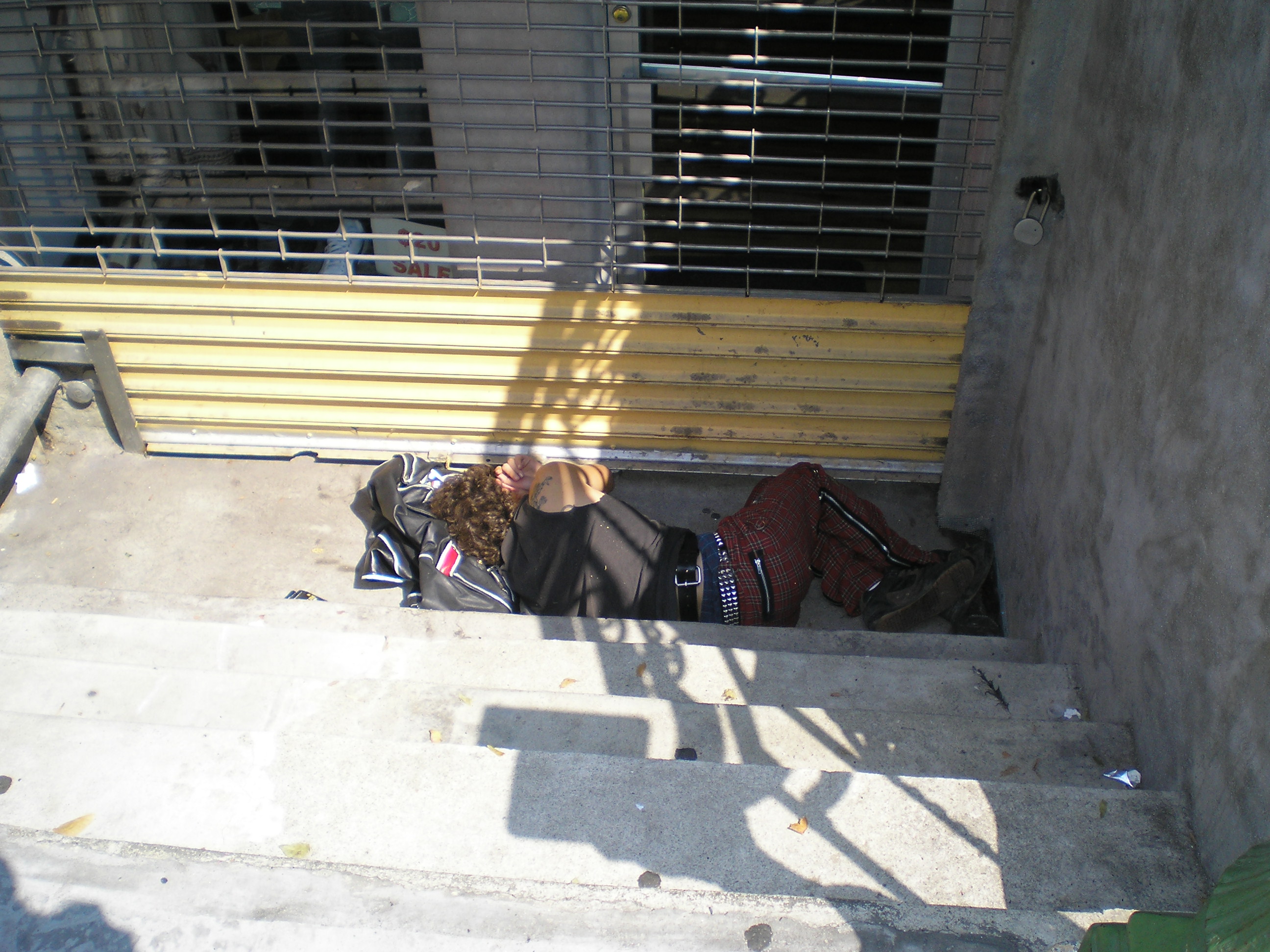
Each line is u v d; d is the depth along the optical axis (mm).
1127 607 2658
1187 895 2053
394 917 1781
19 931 1743
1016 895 2033
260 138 4141
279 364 4367
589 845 2090
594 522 3516
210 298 4207
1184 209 2381
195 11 3807
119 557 4160
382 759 2234
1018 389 3877
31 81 3926
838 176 4414
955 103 3648
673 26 4152
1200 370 2256
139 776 2199
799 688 2996
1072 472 3186
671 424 4367
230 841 2084
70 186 4027
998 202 3484
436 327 4203
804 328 4004
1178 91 2426
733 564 3475
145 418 4590
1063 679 3031
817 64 3461
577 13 3619
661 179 3676
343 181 4188
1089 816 2176
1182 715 2295
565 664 3062
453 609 3645
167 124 3824
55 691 2732
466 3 3645
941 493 4242
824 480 3822
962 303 3826
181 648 3094
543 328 4152
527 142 3938
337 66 3867
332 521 4359
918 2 4047
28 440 4539
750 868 2049
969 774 2543
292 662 3057
